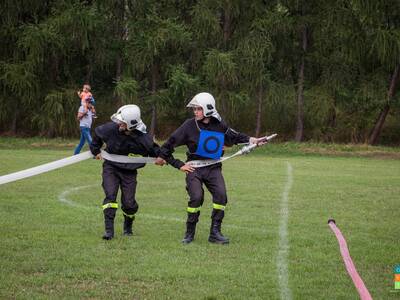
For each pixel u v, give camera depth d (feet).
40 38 90.53
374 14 88.84
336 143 95.61
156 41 91.97
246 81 94.48
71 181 49.24
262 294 20.92
